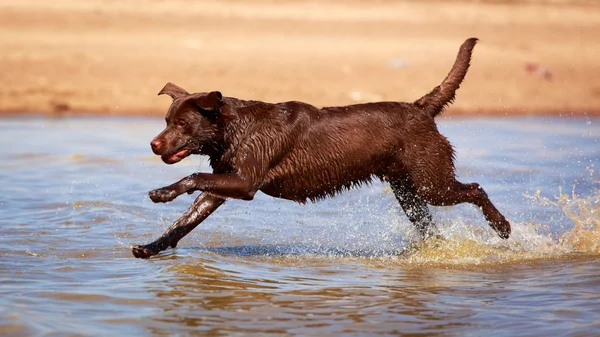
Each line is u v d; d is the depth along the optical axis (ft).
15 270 32.76
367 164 36.09
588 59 110.32
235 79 90.38
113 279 31.76
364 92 88.69
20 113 79.92
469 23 134.10
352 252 37.96
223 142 33.91
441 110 37.45
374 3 146.82
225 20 121.60
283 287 31.19
